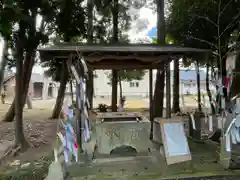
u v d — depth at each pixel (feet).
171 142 14.37
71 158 14.26
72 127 13.64
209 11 22.85
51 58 16.56
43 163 15.43
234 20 20.48
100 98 78.84
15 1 16.89
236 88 20.39
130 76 50.47
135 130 15.93
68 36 30.81
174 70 41.45
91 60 17.21
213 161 14.53
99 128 15.78
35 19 20.79
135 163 14.29
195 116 19.84
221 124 14.79
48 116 39.83
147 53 16.61
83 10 30.71
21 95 19.44
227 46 22.67
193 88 63.41
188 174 12.71
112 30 37.76
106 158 15.05
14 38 18.94
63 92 36.50
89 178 12.30
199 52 16.22
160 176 12.50
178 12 25.59
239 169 13.30
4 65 22.68
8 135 24.44
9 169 14.47
